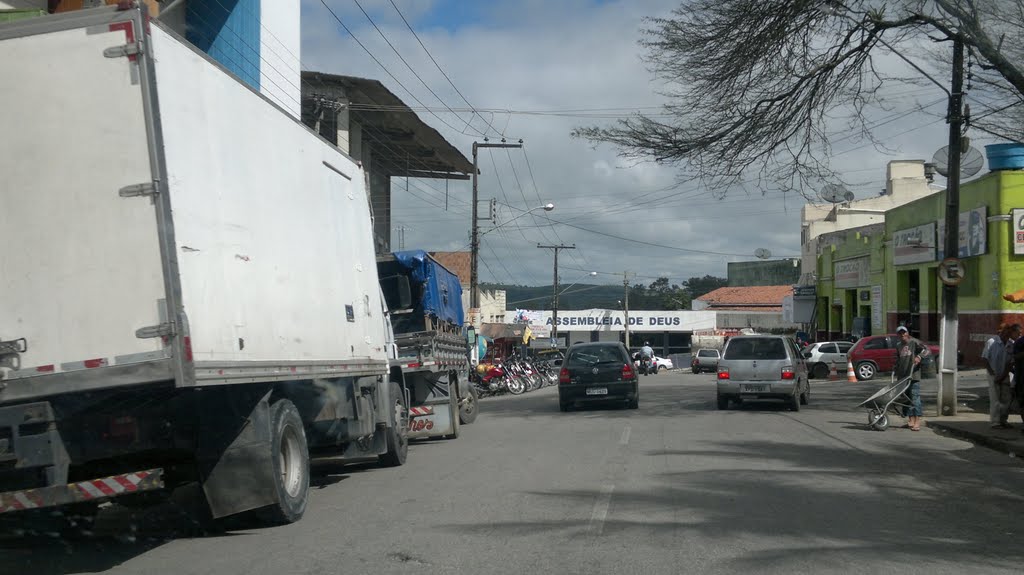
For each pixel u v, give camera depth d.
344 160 10.92
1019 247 29.17
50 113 6.06
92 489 6.40
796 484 9.97
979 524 7.92
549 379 41.78
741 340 20.30
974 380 27.94
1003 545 7.11
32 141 6.07
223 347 6.78
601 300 145.62
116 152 6.04
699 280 123.12
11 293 6.06
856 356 34.12
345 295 10.41
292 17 19.98
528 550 6.86
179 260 6.18
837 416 18.72
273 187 8.24
